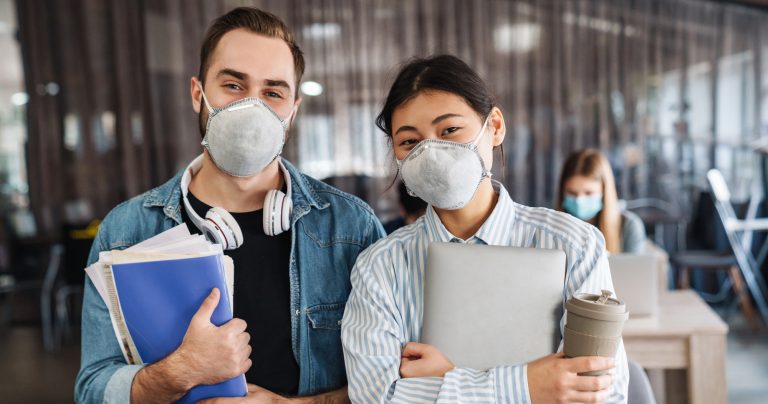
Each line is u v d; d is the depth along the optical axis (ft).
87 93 17.70
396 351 3.76
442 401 3.38
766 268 17.16
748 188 18.49
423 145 3.68
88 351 4.14
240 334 3.68
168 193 4.45
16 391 12.99
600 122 19.25
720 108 18.79
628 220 11.09
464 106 3.72
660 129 19.11
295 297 4.39
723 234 17.35
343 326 4.00
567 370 3.19
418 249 4.03
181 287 3.61
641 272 8.46
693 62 18.88
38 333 17.13
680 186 19.10
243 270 4.32
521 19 19.22
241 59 3.97
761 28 18.38
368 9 19.26
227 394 3.76
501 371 3.39
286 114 4.12
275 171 4.41
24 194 17.72
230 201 4.34
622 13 19.01
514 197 19.49
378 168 19.44
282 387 4.34
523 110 19.40
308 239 4.50
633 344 8.26
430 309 3.72
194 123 18.38
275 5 18.90
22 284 16.47
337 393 4.40
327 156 19.45
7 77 17.47
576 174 10.02
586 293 3.48
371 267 3.97
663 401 9.37
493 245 3.70
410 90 3.74
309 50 19.20
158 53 17.99
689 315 8.61
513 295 3.57
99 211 17.93
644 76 19.07
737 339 14.74
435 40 19.26
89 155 17.81
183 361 3.58
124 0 17.75
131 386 3.75
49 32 17.43
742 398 11.39
